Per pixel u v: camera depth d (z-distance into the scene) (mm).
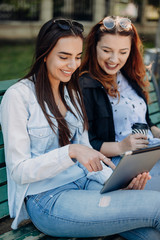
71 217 1763
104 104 2396
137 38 2467
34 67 1907
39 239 1862
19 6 13062
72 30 1812
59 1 14141
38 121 1871
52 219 1797
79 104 2145
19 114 1802
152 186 2277
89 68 2424
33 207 1856
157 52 4887
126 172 1740
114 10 14547
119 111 2434
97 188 2027
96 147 2352
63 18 1852
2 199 2062
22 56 9195
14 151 1779
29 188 1864
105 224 1740
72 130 2070
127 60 2566
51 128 1880
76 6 14680
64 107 2068
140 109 2523
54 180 1895
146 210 1721
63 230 1802
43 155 1786
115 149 2295
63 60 1842
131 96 2561
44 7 13633
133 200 1747
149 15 15945
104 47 2334
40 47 1847
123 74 2604
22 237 1869
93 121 2410
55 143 1964
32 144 1896
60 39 1800
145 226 1771
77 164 2113
